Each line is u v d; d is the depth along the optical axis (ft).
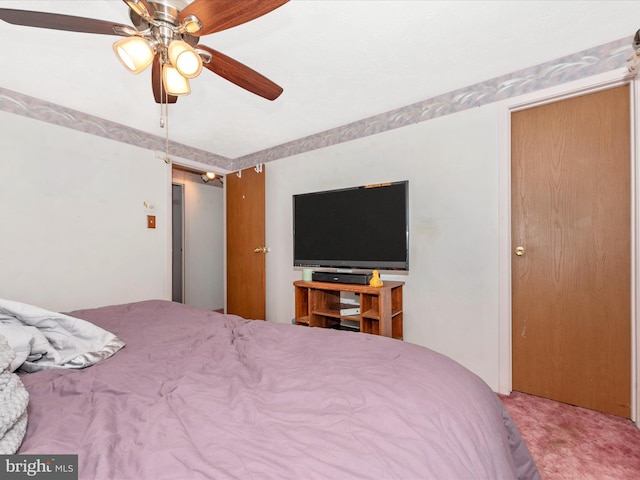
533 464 3.26
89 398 2.49
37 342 3.18
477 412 2.33
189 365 3.09
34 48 5.10
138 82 6.23
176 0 3.34
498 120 6.24
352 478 1.51
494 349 6.26
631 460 4.17
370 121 8.08
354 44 5.20
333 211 7.98
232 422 2.03
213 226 14.75
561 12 4.53
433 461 1.69
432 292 7.04
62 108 7.18
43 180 6.84
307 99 7.14
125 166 8.36
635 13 4.55
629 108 5.25
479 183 6.47
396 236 7.04
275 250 10.34
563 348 5.83
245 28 4.73
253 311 10.63
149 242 8.86
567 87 5.57
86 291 7.50
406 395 2.24
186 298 13.50
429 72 6.09
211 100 7.06
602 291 5.50
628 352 5.26
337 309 8.02
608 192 5.47
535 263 6.12
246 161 11.37
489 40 5.15
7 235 6.32
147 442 1.82
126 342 3.79
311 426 1.94
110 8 4.32
